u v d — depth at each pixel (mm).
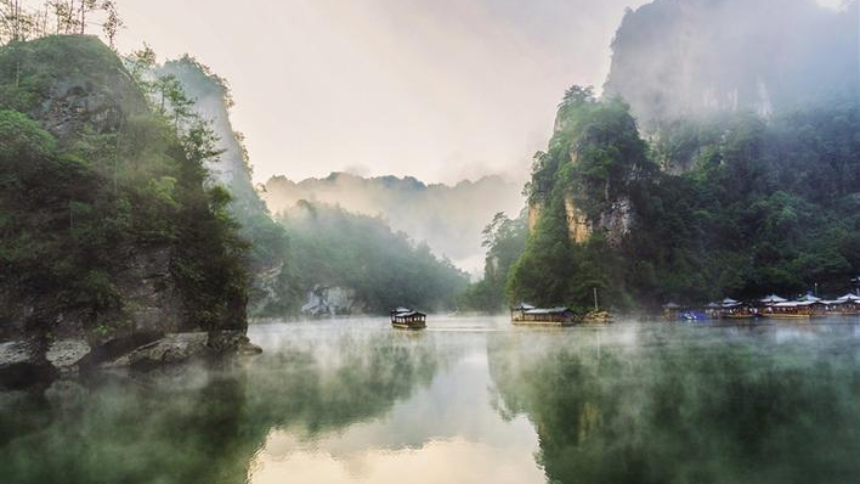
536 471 14180
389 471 14367
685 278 93250
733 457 14883
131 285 35375
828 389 23797
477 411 21062
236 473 14312
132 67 54000
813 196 117812
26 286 31000
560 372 30219
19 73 36812
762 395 22703
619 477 13578
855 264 95875
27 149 31047
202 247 43719
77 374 31062
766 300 85750
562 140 113812
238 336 46531
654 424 18438
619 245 94438
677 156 139125
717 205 111375
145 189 37281
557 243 93812
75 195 33719
